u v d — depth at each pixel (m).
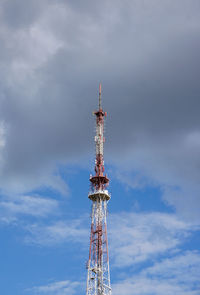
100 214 186.38
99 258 179.38
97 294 173.25
